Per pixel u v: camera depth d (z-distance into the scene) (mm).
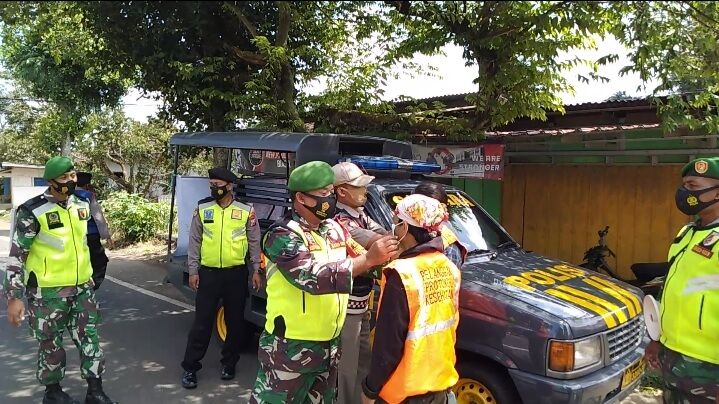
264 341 2779
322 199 2693
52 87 12172
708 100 5672
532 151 8117
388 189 4332
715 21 4668
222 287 4426
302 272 2525
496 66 6879
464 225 4473
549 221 8453
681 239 2783
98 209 6504
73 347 5375
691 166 2668
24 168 30188
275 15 8031
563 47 6477
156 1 6012
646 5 4895
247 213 4496
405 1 6703
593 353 3207
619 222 7738
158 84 8273
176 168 6129
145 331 5922
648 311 2865
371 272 3387
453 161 7738
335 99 8570
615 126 6770
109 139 18328
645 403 4223
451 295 2473
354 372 3494
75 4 5008
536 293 3453
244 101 7699
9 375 4613
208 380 4598
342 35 8867
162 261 10344
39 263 3732
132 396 4242
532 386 3076
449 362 2455
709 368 2553
